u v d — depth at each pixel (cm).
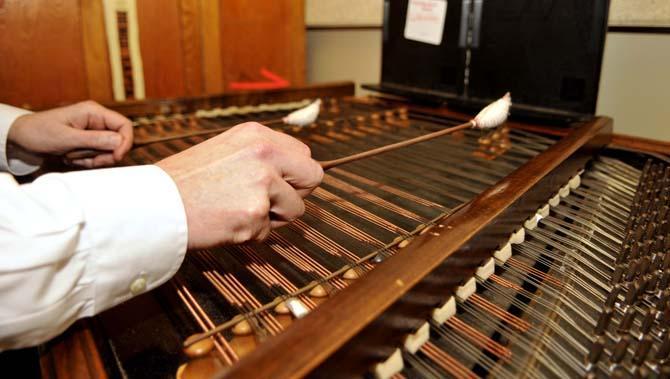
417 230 50
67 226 33
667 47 94
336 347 26
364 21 157
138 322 39
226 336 36
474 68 109
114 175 39
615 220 56
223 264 46
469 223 43
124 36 125
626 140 85
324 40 177
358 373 29
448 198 61
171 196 39
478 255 42
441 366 33
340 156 79
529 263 47
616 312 39
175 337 37
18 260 31
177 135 91
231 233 41
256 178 41
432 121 107
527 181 53
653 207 57
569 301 41
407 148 85
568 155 63
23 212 33
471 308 40
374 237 51
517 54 100
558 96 95
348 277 42
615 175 72
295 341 27
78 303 35
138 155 80
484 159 78
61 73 118
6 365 47
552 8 92
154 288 42
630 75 100
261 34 150
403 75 127
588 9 87
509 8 99
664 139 98
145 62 130
